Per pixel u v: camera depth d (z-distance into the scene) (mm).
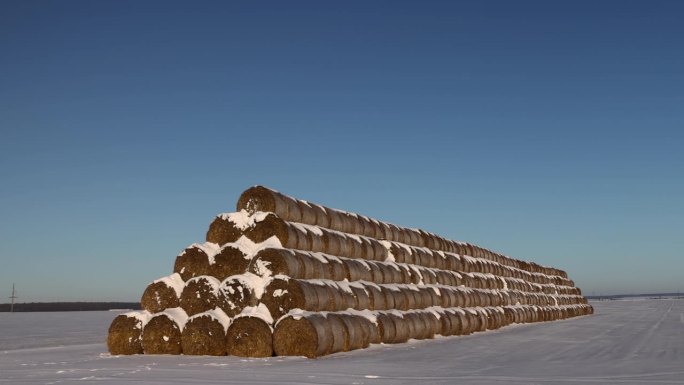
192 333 14273
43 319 41781
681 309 51688
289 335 13656
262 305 14289
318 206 17969
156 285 15305
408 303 19766
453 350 15633
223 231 15906
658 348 15859
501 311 27562
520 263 36500
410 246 22828
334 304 15555
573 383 9617
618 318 35625
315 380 9898
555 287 40688
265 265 14789
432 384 9469
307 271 15461
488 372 10992
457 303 23797
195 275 15484
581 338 19703
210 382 9680
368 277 18453
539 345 17172
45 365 12336
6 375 10773
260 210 15930
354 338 15305
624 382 9727
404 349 15906
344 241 18047
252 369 11453
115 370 11375
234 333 13938
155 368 11672
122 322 14898
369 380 9914
